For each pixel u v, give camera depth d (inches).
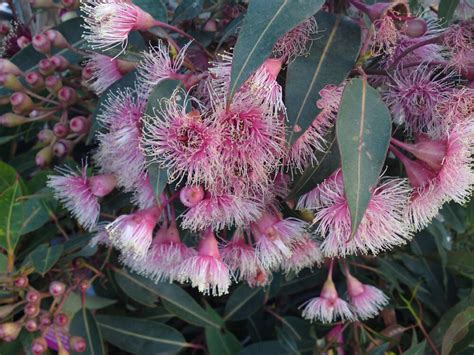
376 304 12.6
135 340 13.5
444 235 15.3
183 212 10.9
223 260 11.3
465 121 9.8
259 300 14.2
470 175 10.0
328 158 9.9
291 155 9.9
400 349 13.3
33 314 11.6
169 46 10.6
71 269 12.8
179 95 9.4
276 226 10.9
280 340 13.3
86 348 12.6
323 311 12.2
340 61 9.4
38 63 14.2
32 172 15.4
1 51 16.3
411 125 10.7
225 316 14.1
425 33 10.4
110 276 14.0
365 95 8.7
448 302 14.2
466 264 14.0
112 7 9.8
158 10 11.8
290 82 9.2
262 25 8.2
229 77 9.0
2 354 12.6
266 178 9.8
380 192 10.1
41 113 14.1
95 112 11.3
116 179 11.6
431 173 10.1
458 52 9.9
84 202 11.8
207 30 12.4
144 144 9.3
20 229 12.6
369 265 14.7
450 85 10.2
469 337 12.2
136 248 10.2
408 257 14.6
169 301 13.5
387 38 9.8
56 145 13.3
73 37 14.3
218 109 9.1
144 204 10.7
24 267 12.1
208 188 9.7
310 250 11.9
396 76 10.5
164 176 9.3
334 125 9.8
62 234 14.9
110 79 11.6
